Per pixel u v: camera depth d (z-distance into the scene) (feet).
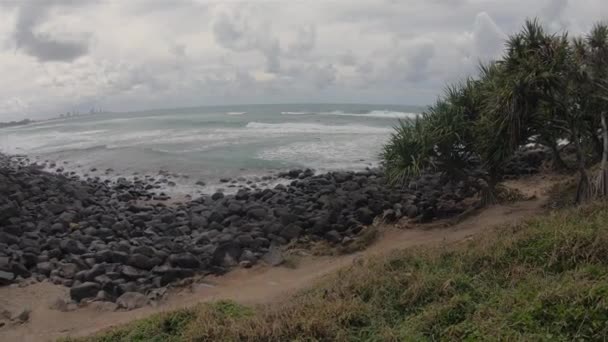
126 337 19.12
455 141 34.40
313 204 43.91
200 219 42.42
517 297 16.12
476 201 38.37
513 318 14.97
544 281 16.84
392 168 35.91
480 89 35.22
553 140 33.55
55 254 34.27
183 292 27.99
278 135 104.01
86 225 41.98
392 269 21.04
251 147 87.51
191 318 19.58
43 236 39.09
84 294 27.25
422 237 31.91
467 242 23.32
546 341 13.69
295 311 17.94
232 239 34.19
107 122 200.03
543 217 23.65
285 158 75.36
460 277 18.44
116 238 38.96
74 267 31.48
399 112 161.68
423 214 35.73
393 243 31.99
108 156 87.92
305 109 208.95
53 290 28.73
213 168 70.54
